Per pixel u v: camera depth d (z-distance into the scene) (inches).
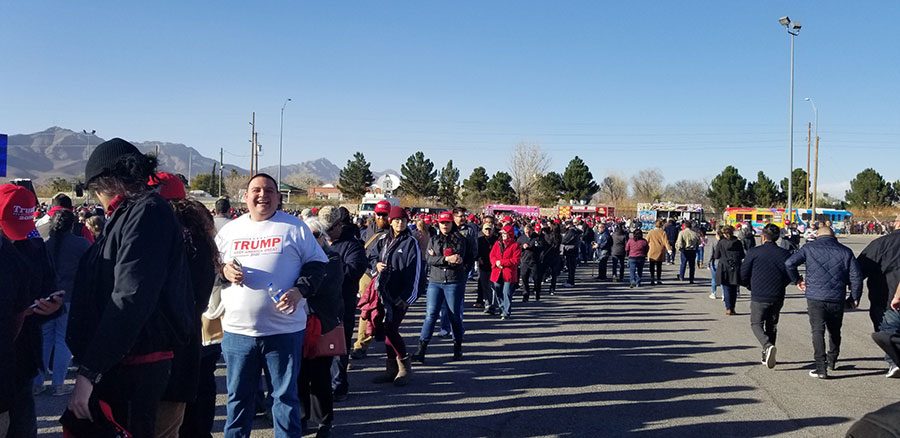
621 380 296.0
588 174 3467.0
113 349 105.6
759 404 257.8
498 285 501.0
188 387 133.7
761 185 3567.9
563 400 261.3
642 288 735.1
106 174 116.7
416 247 285.0
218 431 221.5
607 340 398.9
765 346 321.1
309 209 303.0
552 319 489.7
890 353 108.5
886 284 298.8
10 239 148.9
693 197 4128.9
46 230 290.5
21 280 130.9
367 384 285.0
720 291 704.4
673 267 1086.4
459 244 329.4
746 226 522.0
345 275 258.7
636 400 262.1
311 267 173.3
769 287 324.2
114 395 115.6
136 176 117.3
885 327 299.0
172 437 136.5
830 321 309.1
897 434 87.8
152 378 118.1
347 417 236.4
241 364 171.0
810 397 269.3
